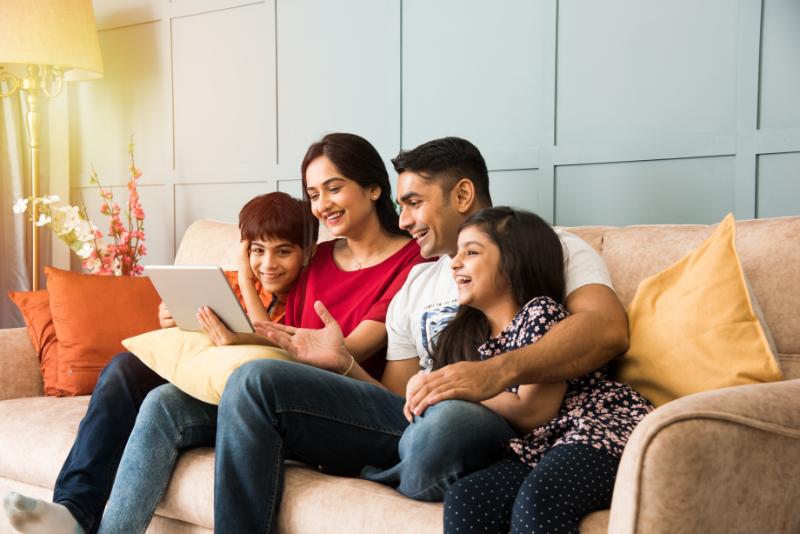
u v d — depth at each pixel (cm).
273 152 305
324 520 134
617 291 169
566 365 132
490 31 253
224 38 318
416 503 129
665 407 103
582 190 238
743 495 106
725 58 212
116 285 232
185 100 331
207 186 328
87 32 314
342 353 163
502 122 252
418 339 168
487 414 132
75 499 158
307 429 145
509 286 146
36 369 229
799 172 204
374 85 279
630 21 227
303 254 201
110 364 173
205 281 159
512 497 122
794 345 149
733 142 211
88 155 364
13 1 298
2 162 345
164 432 156
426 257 175
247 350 155
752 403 107
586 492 116
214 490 141
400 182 174
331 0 287
